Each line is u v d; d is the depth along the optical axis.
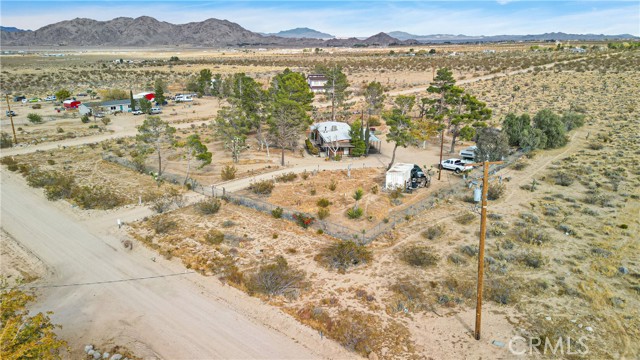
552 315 22.81
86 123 88.38
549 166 51.06
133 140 72.44
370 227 34.97
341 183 46.78
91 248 32.66
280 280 26.19
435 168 52.62
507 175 48.25
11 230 36.31
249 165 55.28
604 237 31.72
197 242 32.62
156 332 22.55
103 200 41.97
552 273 26.97
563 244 30.86
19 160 59.12
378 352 20.47
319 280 26.94
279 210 37.25
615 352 19.95
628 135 61.72
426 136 61.66
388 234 33.25
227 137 57.25
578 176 46.56
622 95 87.44
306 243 32.28
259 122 63.66
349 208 39.25
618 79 101.31
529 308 23.47
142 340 21.97
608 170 47.41
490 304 24.05
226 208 39.97
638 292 24.53
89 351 21.00
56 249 32.69
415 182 44.56
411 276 27.14
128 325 23.20
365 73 154.25
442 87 64.56
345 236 33.16
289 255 30.33
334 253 29.30
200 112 102.75
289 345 21.33
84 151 64.75
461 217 36.34
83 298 25.95
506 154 49.03
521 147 58.47
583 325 21.92
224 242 32.50
